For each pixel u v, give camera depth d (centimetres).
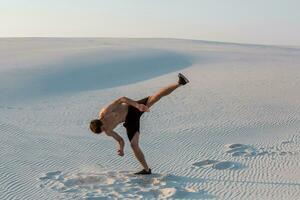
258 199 1077
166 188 1123
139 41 9119
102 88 3241
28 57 4478
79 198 1051
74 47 5997
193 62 4981
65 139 1662
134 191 1105
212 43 9481
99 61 4272
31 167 1311
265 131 1859
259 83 3272
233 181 1223
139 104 1107
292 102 2481
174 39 10181
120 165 1369
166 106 2398
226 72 4084
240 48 8088
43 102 2644
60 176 1227
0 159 1363
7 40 7938
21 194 1088
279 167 1357
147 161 1420
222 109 2306
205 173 1298
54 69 3741
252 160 1438
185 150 1568
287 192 1130
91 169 1313
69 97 2828
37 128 1853
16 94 2862
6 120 1992
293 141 1688
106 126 1143
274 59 5634
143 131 1841
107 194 1078
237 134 1809
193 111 2266
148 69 4228
